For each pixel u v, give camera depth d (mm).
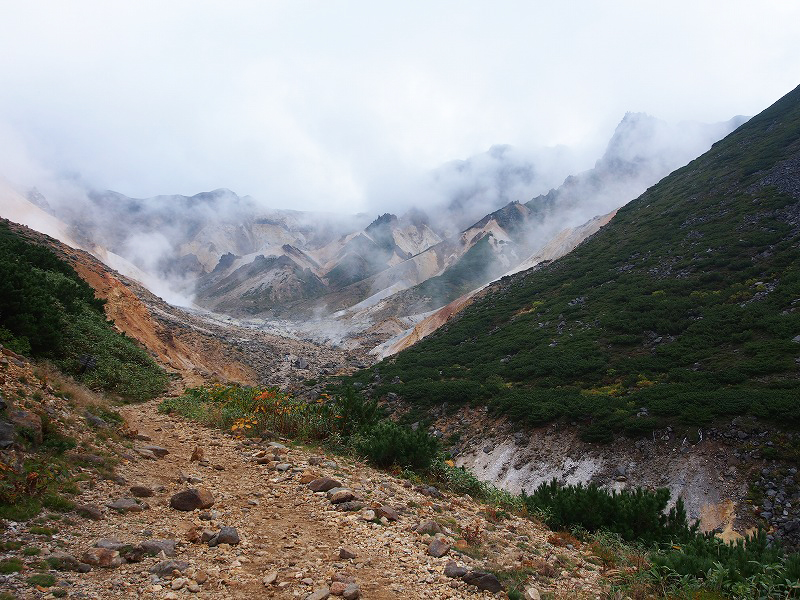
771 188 48688
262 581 4914
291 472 9047
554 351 35594
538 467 22078
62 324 16953
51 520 5465
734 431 18781
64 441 7688
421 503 8695
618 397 25141
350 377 47031
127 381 16938
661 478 18578
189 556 5332
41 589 4098
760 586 6125
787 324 26938
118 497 6711
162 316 60000
